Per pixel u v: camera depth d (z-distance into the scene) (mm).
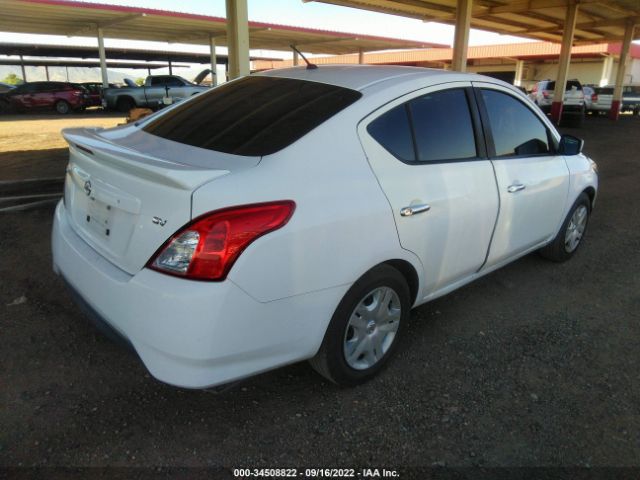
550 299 3830
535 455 2256
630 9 18781
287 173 2164
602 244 5172
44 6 17656
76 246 2451
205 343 1949
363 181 2389
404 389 2682
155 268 2014
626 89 27562
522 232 3604
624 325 3463
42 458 2129
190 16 20922
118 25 22375
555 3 16562
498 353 3064
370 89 2660
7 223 5086
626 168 10016
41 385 2596
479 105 3162
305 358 2361
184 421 2385
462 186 2906
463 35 14969
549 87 22234
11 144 11352
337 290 2299
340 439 2309
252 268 1990
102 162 2316
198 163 2232
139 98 23156
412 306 2941
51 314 3297
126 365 2795
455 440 2328
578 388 2746
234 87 3158
